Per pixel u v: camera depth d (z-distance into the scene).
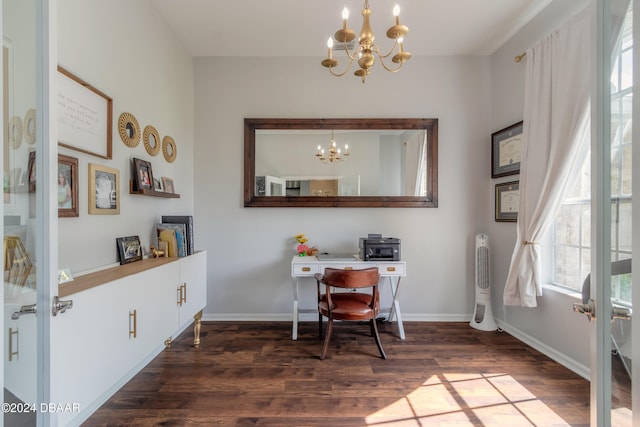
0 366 0.81
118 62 1.82
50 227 0.94
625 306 0.81
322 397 1.70
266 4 2.17
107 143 1.70
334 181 2.89
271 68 2.89
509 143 2.58
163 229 2.14
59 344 1.06
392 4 2.16
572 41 1.88
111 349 1.34
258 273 2.91
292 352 2.24
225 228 2.90
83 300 1.18
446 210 2.90
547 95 2.06
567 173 1.95
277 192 2.90
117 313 1.38
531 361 2.11
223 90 2.89
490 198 2.88
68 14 1.44
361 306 2.18
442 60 2.89
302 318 2.92
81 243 1.52
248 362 2.09
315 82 2.89
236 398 1.69
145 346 1.61
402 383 1.84
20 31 0.90
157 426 1.47
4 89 0.85
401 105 2.89
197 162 2.89
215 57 2.88
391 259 2.57
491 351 2.27
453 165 2.90
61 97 1.39
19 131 0.91
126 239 1.86
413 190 2.89
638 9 0.75
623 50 0.83
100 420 1.50
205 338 2.49
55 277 0.96
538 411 1.59
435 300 2.91
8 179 0.87
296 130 2.89
